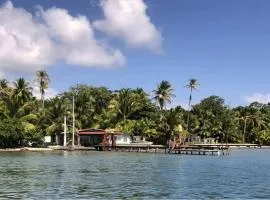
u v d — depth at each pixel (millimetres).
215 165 65875
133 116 125688
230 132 155625
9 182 40844
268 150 136000
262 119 175375
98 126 120438
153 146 103750
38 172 50781
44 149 100688
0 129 96000
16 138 97875
